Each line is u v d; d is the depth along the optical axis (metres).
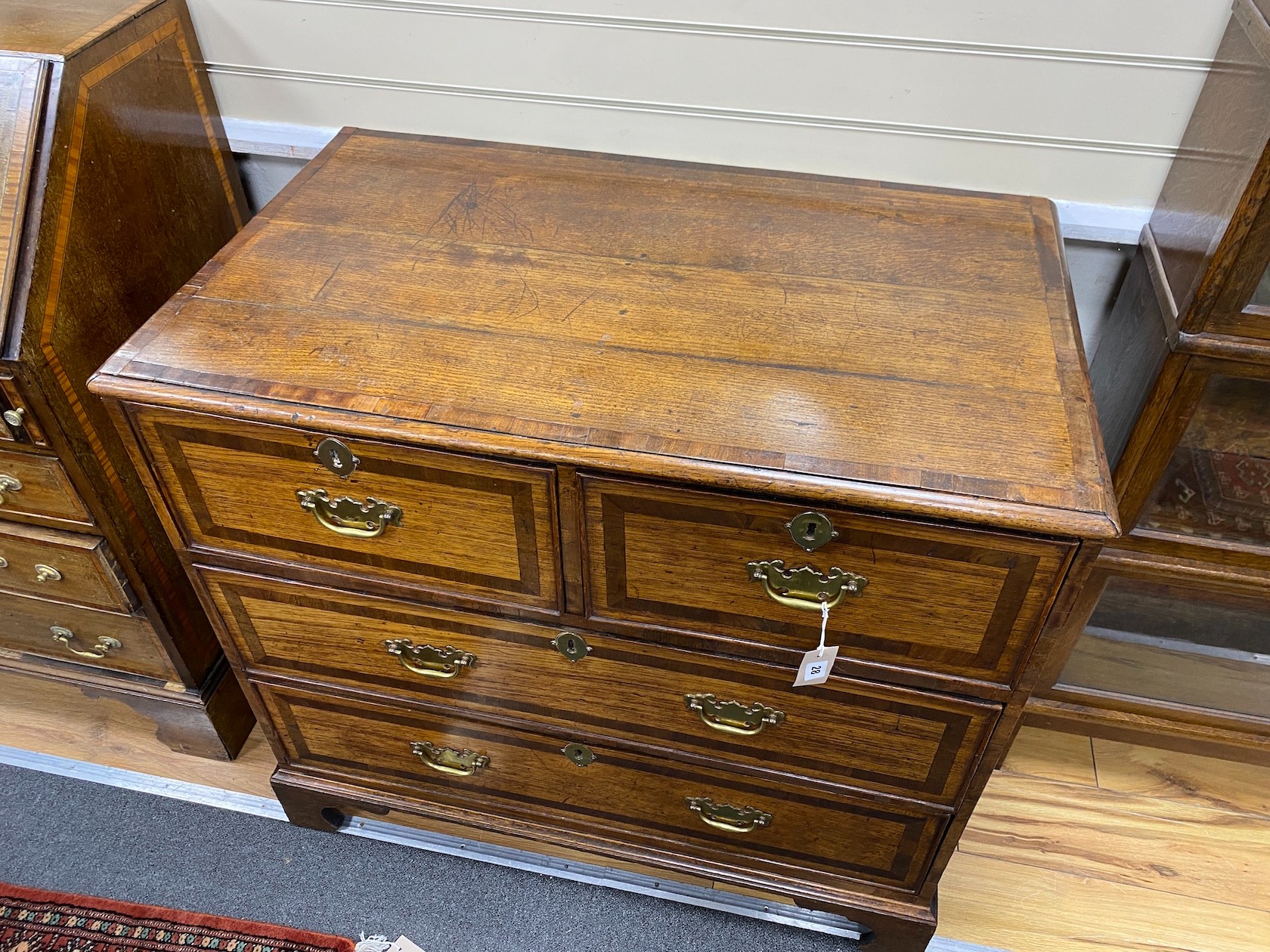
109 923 1.26
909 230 1.07
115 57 1.07
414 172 1.17
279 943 1.24
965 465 0.80
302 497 0.93
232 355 0.90
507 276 1.00
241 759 1.46
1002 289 0.99
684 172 1.18
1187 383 1.00
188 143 1.24
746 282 0.99
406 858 1.34
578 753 1.14
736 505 0.82
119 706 1.52
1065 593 0.82
